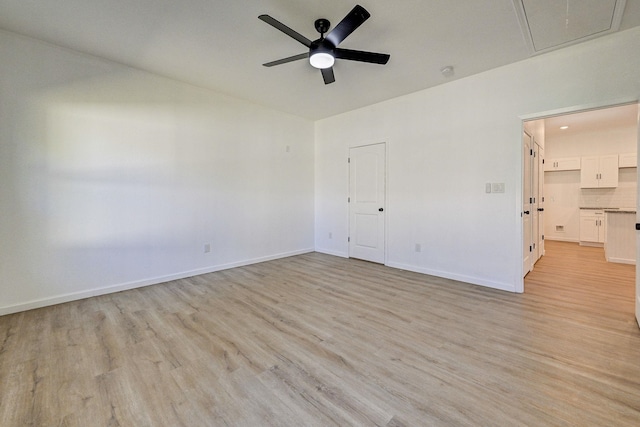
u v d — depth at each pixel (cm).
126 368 185
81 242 304
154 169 352
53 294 289
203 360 194
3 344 213
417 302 294
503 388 163
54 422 141
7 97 261
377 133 452
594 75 267
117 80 320
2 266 263
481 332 229
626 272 396
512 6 216
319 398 158
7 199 264
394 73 337
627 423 137
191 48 285
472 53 290
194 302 298
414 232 410
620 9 219
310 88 388
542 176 511
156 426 140
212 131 404
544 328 234
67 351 204
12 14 232
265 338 223
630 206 596
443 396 158
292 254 522
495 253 336
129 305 289
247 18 235
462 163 357
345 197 507
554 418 141
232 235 434
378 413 147
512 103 316
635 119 530
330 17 232
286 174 509
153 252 356
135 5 220
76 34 262
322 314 267
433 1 212
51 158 284
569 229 668
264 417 145
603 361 187
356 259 492
